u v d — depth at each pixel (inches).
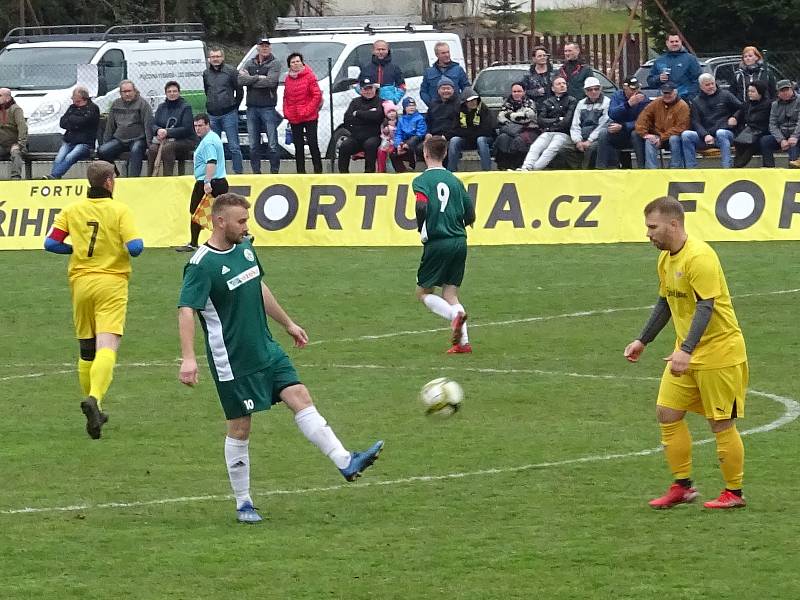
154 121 2455.7
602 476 896.3
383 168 2395.4
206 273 784.3
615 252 2000.5
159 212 2174.0
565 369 1280.8
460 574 696.4
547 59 2358.5
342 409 1125.1
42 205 2203.5
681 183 2066.9
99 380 1042.1
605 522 786.8
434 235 1363.2
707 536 754.2
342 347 1412.4
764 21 3484.3
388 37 2689.5
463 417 1088.8
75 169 2655.0
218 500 858.8
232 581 693.3
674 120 2241.6
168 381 1263.5
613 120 2300.7
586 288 1734.7
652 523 783.1
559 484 877.8
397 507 831.1
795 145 2235.5
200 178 2038.6
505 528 780.0
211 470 937.5
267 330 808.9
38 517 823.1
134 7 4252.0
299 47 2679.6
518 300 1668.3
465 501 841.5
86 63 2731.3
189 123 2450.8
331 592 673.0
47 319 1624.0
